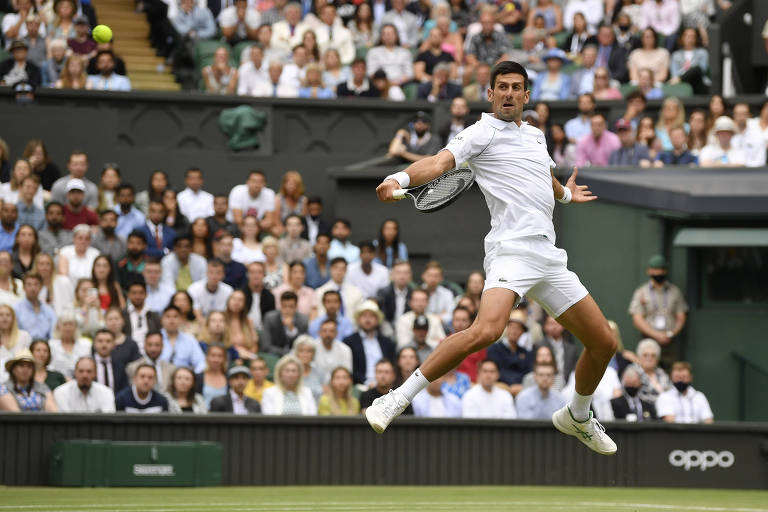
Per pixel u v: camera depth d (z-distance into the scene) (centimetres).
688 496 1609
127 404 1745
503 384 1941
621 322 2323
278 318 2019
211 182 2673
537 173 982
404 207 2495
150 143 2662
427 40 2933
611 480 1780
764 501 1526
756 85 3148
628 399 1934
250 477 1708
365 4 3041
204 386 1869
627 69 2895
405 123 2723
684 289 2239
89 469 1634
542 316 2077
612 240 2342
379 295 2152
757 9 3120
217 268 2089
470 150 970
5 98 2592
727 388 2214
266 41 2858
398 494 1561
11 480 1650
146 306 2091
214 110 2688
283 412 1809
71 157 2348
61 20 2755
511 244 967
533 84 2844
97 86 2702
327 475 1730
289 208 2484
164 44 3075
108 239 2209
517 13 3162
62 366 1870
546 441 1777
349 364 1952
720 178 2280
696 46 2909
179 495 1510
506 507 1327
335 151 2716
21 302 1961
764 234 2183
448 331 2103
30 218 2250
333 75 2842
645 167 2394
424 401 1866
